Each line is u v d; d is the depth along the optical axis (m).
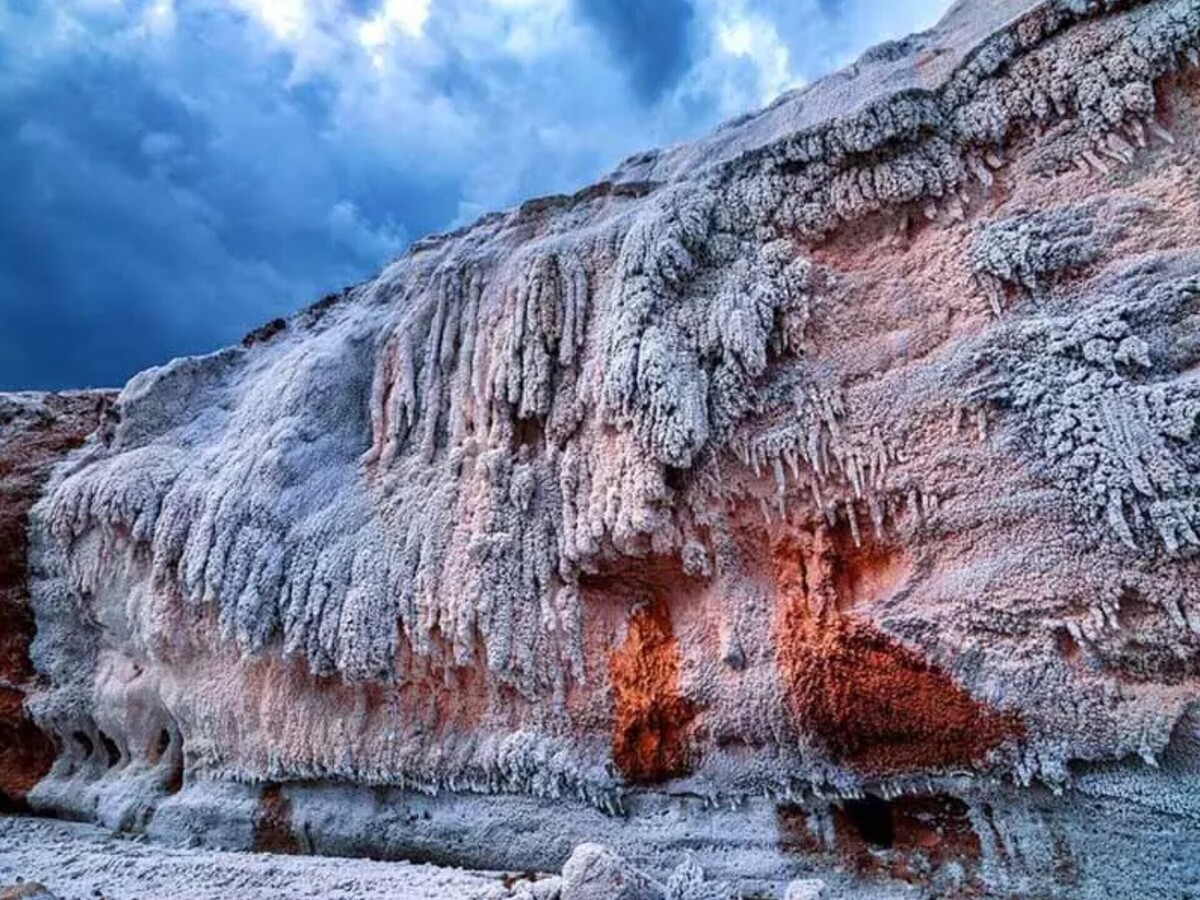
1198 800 1.72
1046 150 2.26
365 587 2.95
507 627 2.68
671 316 2.64
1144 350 1.91
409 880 2.48
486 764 2.66
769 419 2.46
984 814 1.98
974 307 2.24
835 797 2.18
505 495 2.84
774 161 2.67
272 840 3.04
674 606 2.62
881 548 2.26
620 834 2.43
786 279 2.52
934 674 2.05
